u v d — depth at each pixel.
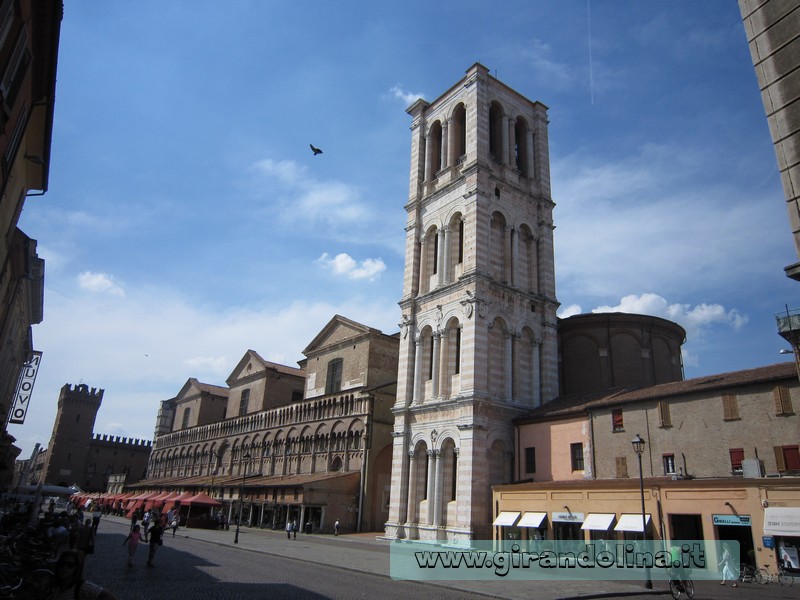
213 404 124.50
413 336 57.72
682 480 34.00
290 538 57.44
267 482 77.38
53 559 24.70
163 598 21.50
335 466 75.31
